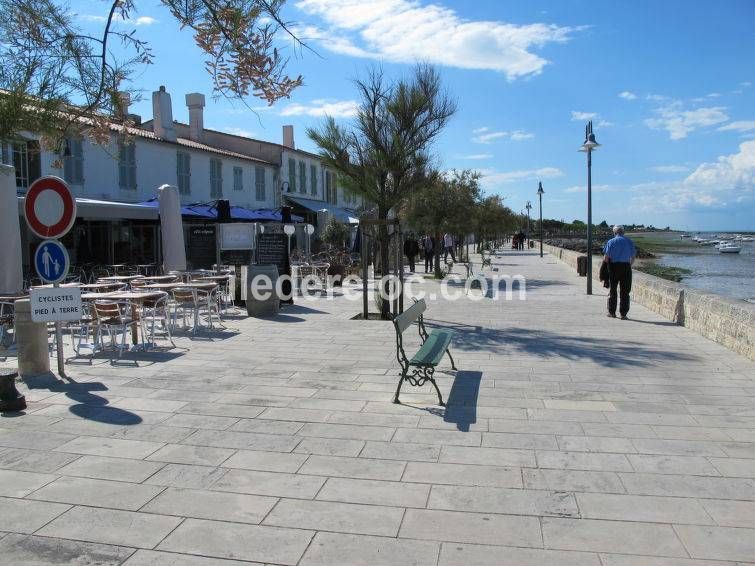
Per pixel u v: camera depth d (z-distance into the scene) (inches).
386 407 241.0
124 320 338.6
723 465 179.6
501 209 1600.6
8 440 205.5
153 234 901.2
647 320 468.8
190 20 145.7
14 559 131.7
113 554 133.8
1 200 394.6
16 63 188.7
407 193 509.0
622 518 147.9
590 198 669.3
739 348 336.2
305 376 293.6
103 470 179.9
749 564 127.6
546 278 897.5
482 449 194.2
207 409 239.6
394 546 136.3
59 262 281.7
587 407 238.7
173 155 938.1
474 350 354.3
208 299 431.2
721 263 2047.2
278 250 575.8
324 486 167.9
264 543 137.9
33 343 287.9
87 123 211.0
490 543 137.0
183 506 156.7
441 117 498.3
